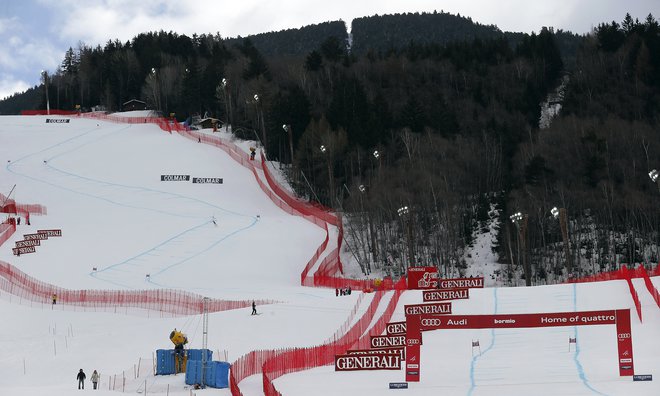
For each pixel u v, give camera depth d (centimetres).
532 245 18462
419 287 12469
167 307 12862
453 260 18188
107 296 13225
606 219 18862
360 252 18438
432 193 19250
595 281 12494
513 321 7756
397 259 18038
